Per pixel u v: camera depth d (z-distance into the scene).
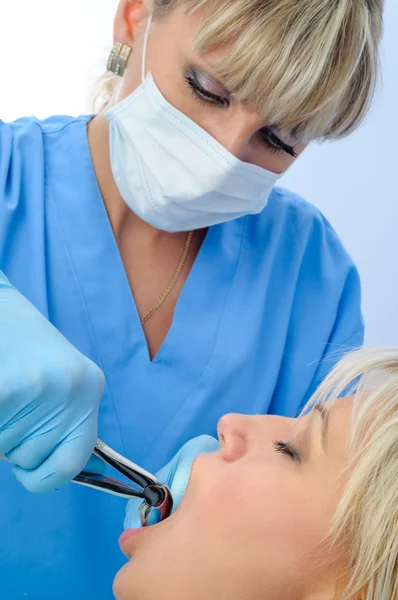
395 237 1.74
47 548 0.93
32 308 0.80
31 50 1.60
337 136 0.97
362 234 1.77
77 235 1.00
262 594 0.74
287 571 0.74
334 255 1.22
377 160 1.70
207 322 1.06
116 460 0.80
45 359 0.74
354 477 0.74
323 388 0.93
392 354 0.89
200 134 0.88
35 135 1.05
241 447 0.84
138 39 0.94
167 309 1.06
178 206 0.96
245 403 1.07
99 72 1.33
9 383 0.71
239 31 0.77
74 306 0.98
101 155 1.05
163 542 0.79
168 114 0.89
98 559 0.96
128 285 1.01
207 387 1.03
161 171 0.92
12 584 0.92
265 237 1.15
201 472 0.82
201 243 1.11
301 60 0.77
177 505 0.84
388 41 1.56
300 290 1.17
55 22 1.59
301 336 1.15
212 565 0.76
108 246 1.01
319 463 0.79
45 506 0.93
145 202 0.97
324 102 0.82
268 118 0.84
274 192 1.21
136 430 0.99
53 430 0.74
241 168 0.90
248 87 0.80
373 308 1.81
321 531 0.74
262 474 0.79
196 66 0.83
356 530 0.72
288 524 0.75
